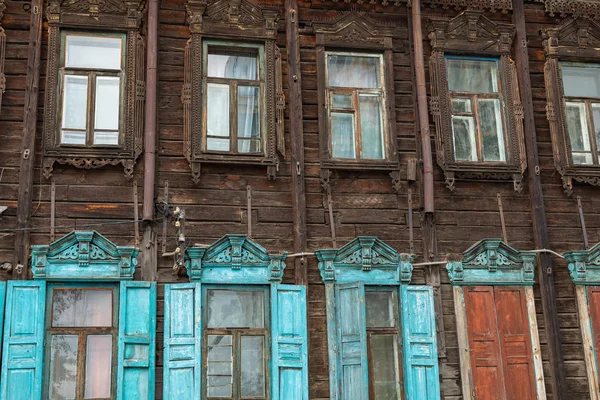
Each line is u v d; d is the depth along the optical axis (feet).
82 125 36.55
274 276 35.45
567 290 38.70
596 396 36.88
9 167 35.27
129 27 37.78
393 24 41.06
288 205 37.45
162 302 34.73
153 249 35.17
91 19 37.55
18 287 32.99
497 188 39.70
